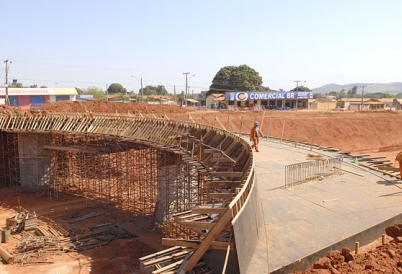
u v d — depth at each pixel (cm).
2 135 3712
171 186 2444
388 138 6425
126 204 2947
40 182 3569
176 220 1076
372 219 1154
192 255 836
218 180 1602
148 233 2394
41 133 3422
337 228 1078
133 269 1872
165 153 2522
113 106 5622
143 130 2927
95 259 1997
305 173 1650
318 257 922
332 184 1570
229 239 848
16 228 2447
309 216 1178
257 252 913
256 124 2331
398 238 1038
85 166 3366
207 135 2391
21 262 1958
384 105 10525
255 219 971
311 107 9438
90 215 2747
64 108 5144
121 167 3198
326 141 5894
